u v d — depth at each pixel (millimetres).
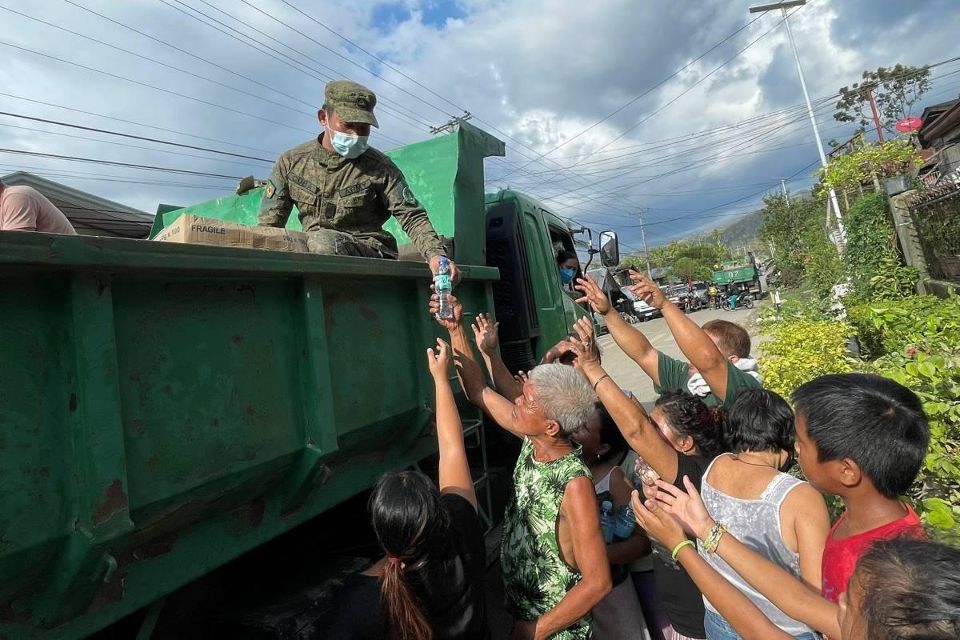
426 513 1560
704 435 2318
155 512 1537
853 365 5270
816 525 1730
